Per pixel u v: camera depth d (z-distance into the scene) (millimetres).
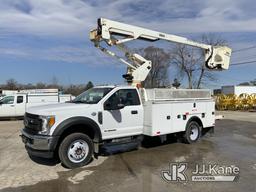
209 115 10180
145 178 5863
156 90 8320
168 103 8633
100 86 8273
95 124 7062
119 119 7637
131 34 9367
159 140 9766
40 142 6328
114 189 5234
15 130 13367
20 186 5418
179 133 9508
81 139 6758
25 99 19297
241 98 31094
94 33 8922
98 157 7621
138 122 8141
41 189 5254
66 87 55781
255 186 5375
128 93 8023
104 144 7461
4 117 18875
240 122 17391
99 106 7227
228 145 9438
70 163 6562
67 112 6648
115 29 8977
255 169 6504
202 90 9977
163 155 7891
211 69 11891
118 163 7035
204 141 10180
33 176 6035
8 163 7102
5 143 9820
